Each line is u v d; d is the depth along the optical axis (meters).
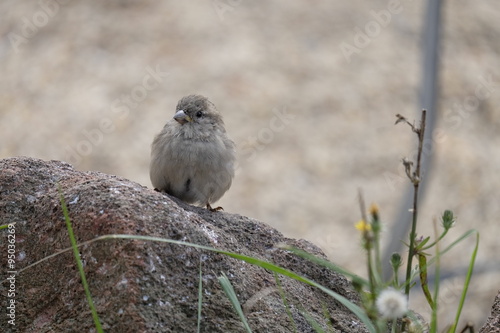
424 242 3.86
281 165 17.03
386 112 18.47
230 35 19.77
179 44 19.41
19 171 4.72
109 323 3.94
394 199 16.38
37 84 18.55
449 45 20.69
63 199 4.25
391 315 3.39
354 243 15.51
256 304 4.34
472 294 13.93
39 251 4.34
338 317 4.73
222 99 18.03
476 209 16.59
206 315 4.10
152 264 4.06
